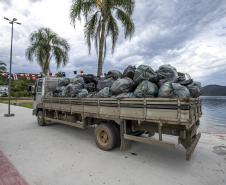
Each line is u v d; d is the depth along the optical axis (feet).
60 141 19.49
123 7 34.73
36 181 10.86
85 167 12.90
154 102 12.25
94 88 21.79
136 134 16.07
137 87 14.66
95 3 33.96
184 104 10.76
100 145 16.71
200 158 14.97
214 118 50.83
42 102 26.84
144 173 12.10
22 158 14.49
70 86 21.66
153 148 17.21
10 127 27.25
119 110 14.75
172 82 13.82
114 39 36.24
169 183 10.80
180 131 12.16
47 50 60.59
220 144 19.13
